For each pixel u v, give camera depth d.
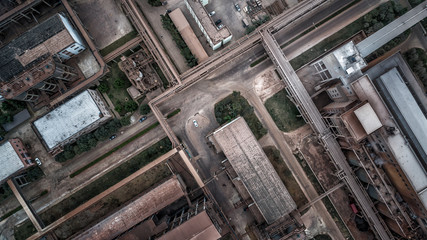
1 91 65.81
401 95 69.31
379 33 71.62
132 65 71.69
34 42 67.69
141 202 69.38
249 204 74.62
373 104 64.56
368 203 74.25
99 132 72.75
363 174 71.56
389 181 71.38
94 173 76.12
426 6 70.94
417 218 69.12
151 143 76.25
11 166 69.62
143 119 75.69
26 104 74.50
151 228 69.56
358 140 62.69
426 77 74.62
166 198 69.44
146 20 76.38
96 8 75.69
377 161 70.56
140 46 75.50
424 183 64.19
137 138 76.31
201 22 71.44
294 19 74.62
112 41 75.69
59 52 68.06
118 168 75.94
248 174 71.44
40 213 75.31
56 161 75.44
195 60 73.94
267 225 75.12
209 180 75.06
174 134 75.94
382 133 64.50
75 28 71.94
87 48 74.62
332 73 67.31
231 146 71.12
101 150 75.88
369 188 73.50
